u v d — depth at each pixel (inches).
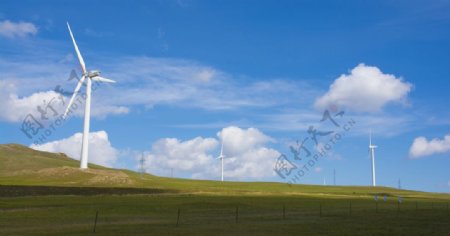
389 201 4136.3
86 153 6624.0
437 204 3722.9
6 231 1640.0
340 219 2213.3
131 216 2313.0
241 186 6781.5
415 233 1691.7
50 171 6338.6
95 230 1692.9
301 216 2379.4
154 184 5885.8
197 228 1779.0
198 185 6314.0
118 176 6082.7
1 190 3966.5
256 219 2190.0
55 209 2588.6
